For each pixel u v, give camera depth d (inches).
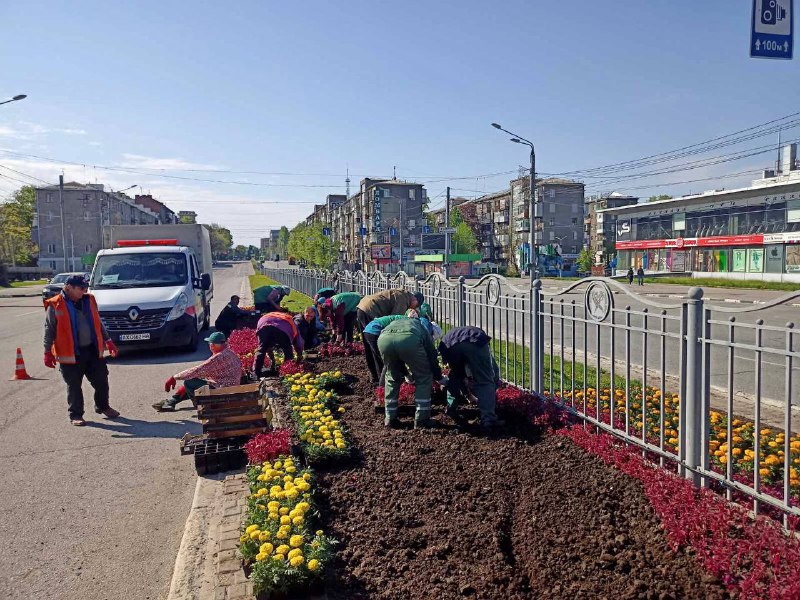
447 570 132.8
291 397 287.4
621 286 192.2
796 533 129.6
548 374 326.0
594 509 155.3
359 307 360.8
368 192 3641.7
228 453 216.4
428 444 216.2
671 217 2041.1
